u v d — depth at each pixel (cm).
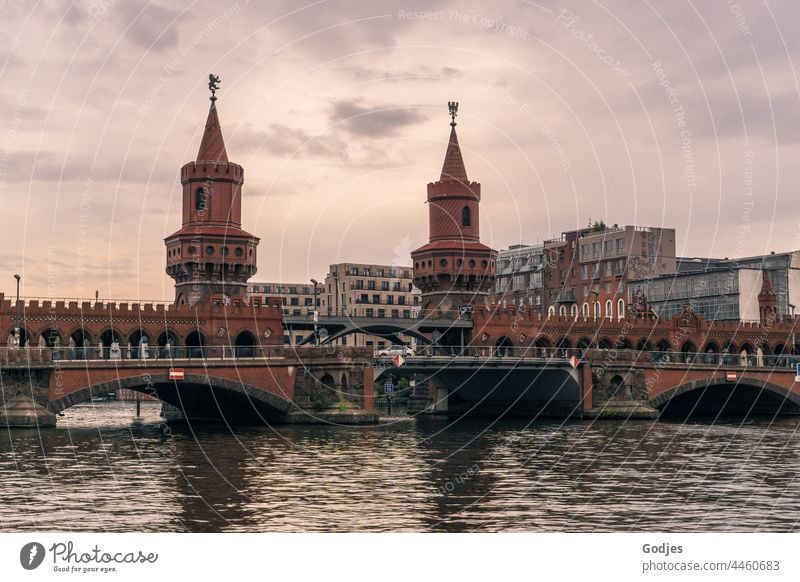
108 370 9969
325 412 11262
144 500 5859
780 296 16712
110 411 14988
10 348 9525
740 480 6794
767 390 13925
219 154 13338
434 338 14262
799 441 9594
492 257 15112
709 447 9006
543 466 7531
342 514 5500
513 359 12312
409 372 13662
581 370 12775
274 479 6731
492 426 11538
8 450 8144
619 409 12781
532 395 13388
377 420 11469
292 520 5328
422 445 9038
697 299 16775
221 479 6706
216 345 11969
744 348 15275
